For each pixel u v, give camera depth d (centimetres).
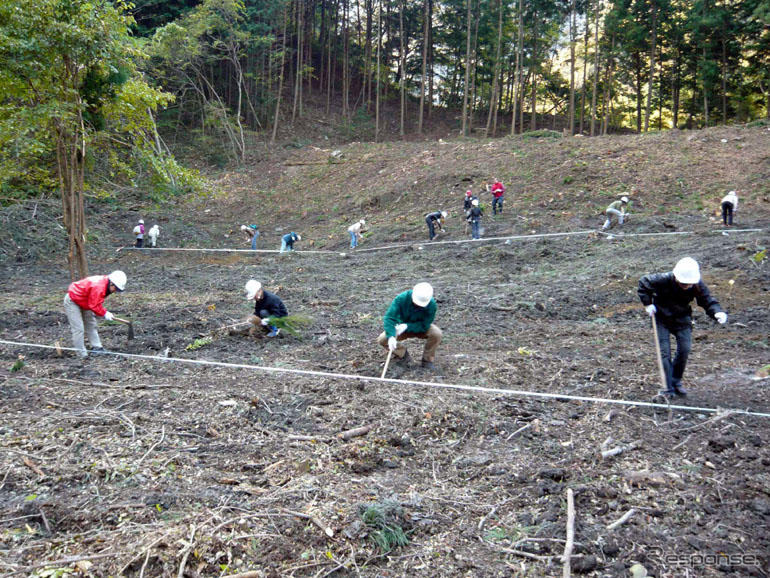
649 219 1627
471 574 291
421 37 4097
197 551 290
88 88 1005
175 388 551
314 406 504
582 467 396
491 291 1120
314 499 346
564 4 3500
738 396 517
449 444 438
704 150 2009
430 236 1791
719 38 2956
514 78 3725
